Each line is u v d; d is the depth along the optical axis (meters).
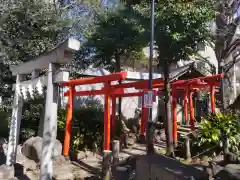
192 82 11.38
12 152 6.82
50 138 5.25
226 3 12.18
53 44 9.69
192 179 4.40
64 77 5.15
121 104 15.76
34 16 9.11
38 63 6.00
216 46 13.09
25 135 10.47
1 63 9.21
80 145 10.99
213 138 8.98
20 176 6.82
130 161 7.22
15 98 6.95
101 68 15.03
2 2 8.79
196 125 14.56
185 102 14.98
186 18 7.73
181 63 15.71
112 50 13.34
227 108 10.68
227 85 12.38
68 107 10.08
